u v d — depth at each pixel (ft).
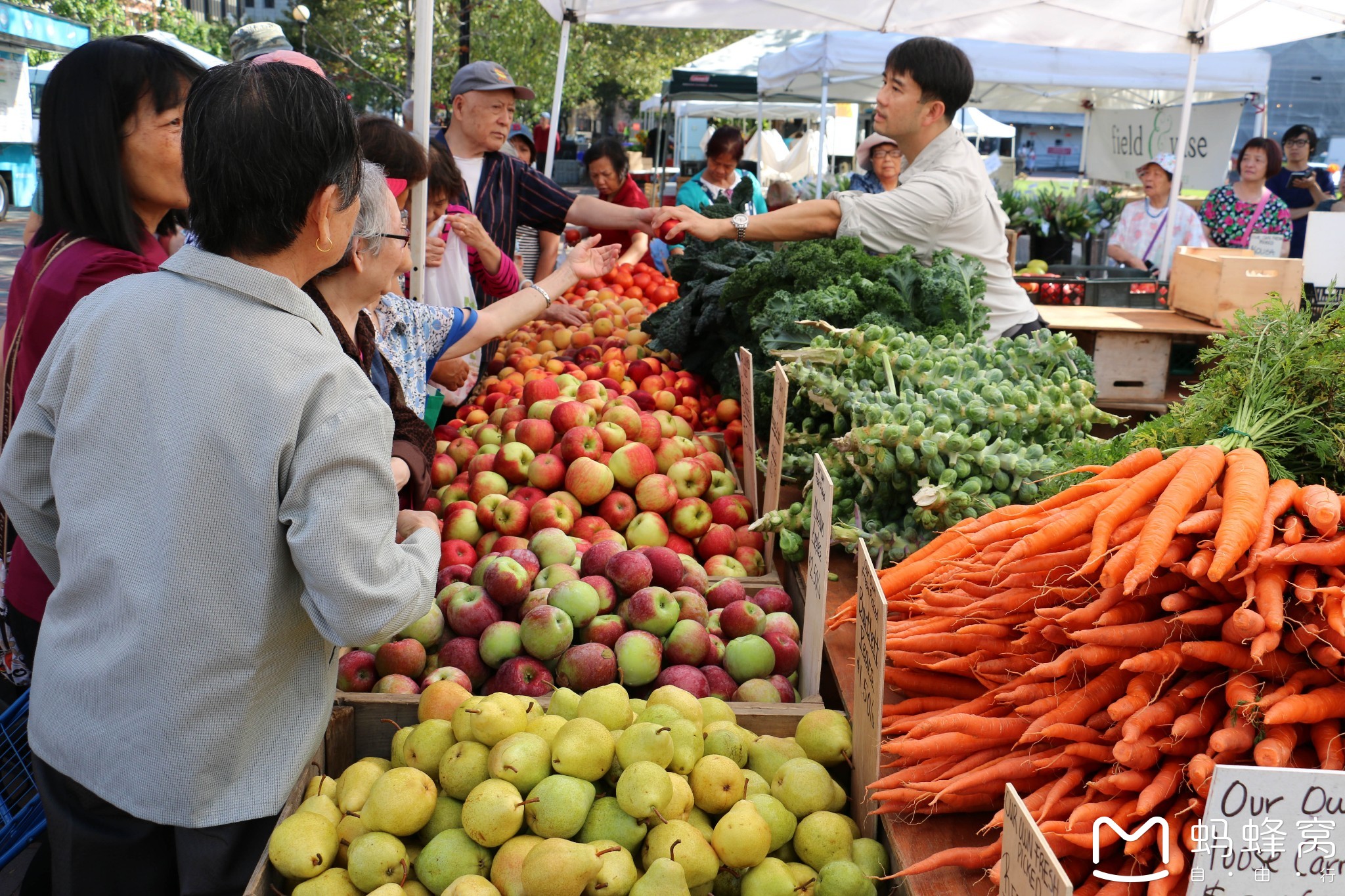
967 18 21.35
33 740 5.83
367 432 5.31
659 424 11.37
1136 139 38.17
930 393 8.84
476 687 7.99
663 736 6.05
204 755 5.45
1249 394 6.89
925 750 6.10
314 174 5.20
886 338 9.64
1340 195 32.07
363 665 7.76
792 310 11.03
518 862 5.69
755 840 5.89
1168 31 20.67
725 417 13.62
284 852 5.69
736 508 10.62
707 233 13.83
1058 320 16.75
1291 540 5.49
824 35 33.19
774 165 61.46
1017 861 4.40
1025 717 6.14
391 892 5.63
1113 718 5.41
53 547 6.19
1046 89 42.52
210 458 5.18
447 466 11.33
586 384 11.98
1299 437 6.77
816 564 7.88
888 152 29.50
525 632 7.70
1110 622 5.73
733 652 8.04
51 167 7.55
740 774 6.36
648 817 5.89
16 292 7.91
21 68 65.21
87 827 5.72
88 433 5.39
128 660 5.36
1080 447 8.30
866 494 8.99
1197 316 16.69
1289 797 4.45
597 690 6.73
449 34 82.79
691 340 14.89
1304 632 5.30
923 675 7.04
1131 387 16.30
